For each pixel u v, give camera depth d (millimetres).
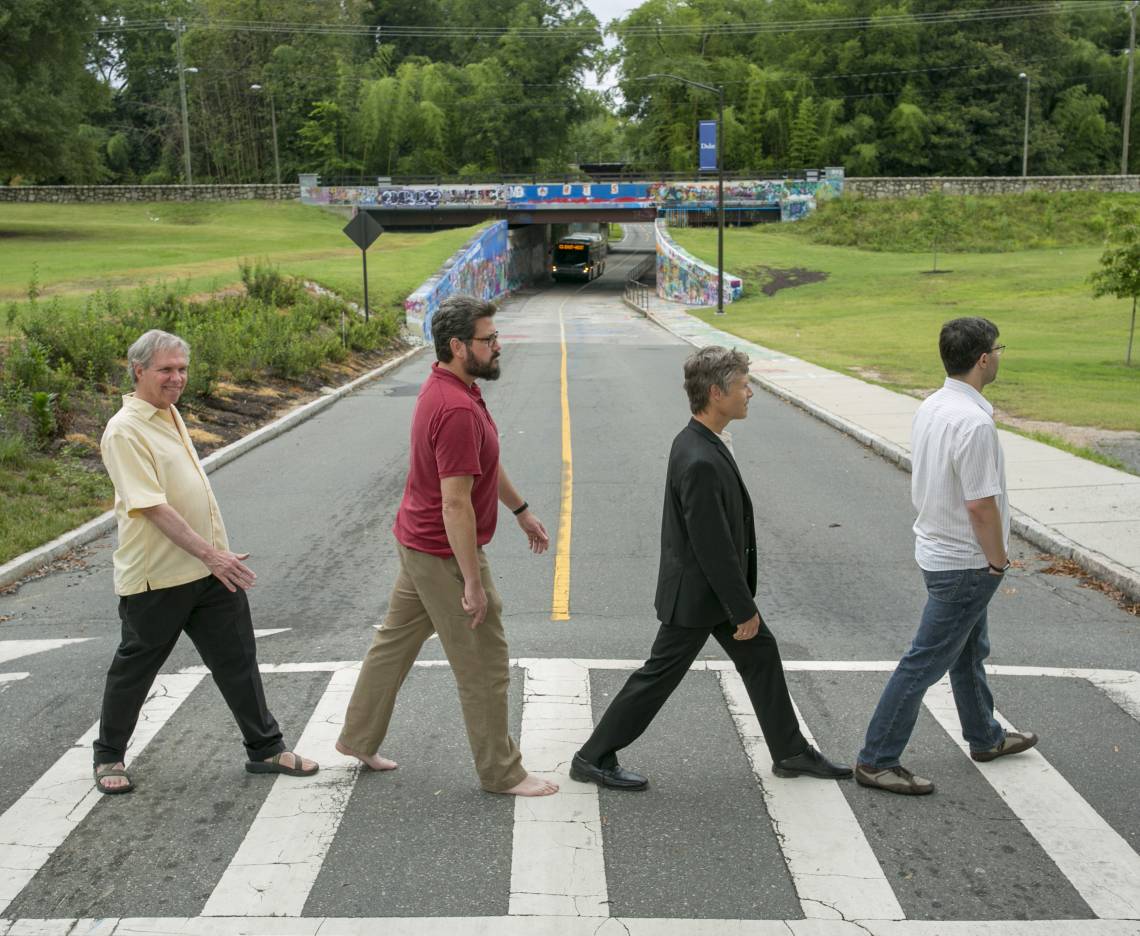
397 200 67375
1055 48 91375
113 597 8031
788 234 65750
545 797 4734
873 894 3965
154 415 4617
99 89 56719
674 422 16703
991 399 18125
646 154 93312
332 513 10812
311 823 4504
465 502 4320
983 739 5027
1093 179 68312
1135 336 31203
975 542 4496
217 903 3916
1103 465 11852
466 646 4551
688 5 93375
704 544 4359
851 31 88750
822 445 14523
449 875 4094
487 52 100375
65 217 62344
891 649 6734
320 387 20297
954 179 69062
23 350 14438
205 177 88750
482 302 4367
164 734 5453
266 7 89188
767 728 4844
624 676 6242
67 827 4496
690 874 4098
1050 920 3805
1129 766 5039
